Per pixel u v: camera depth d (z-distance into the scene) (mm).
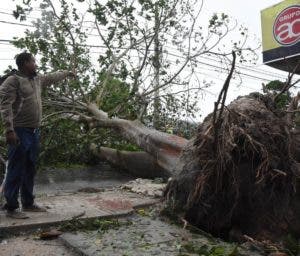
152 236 4348
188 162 5152
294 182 4668
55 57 9297
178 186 5164
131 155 9109
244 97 5379
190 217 5004
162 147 7324
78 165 10219
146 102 9359
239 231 4723
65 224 4602
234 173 4617
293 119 5438
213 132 4832
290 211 4691
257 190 4648
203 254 3797
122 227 4660
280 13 9539
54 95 9133
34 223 4504
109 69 9633
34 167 5016
